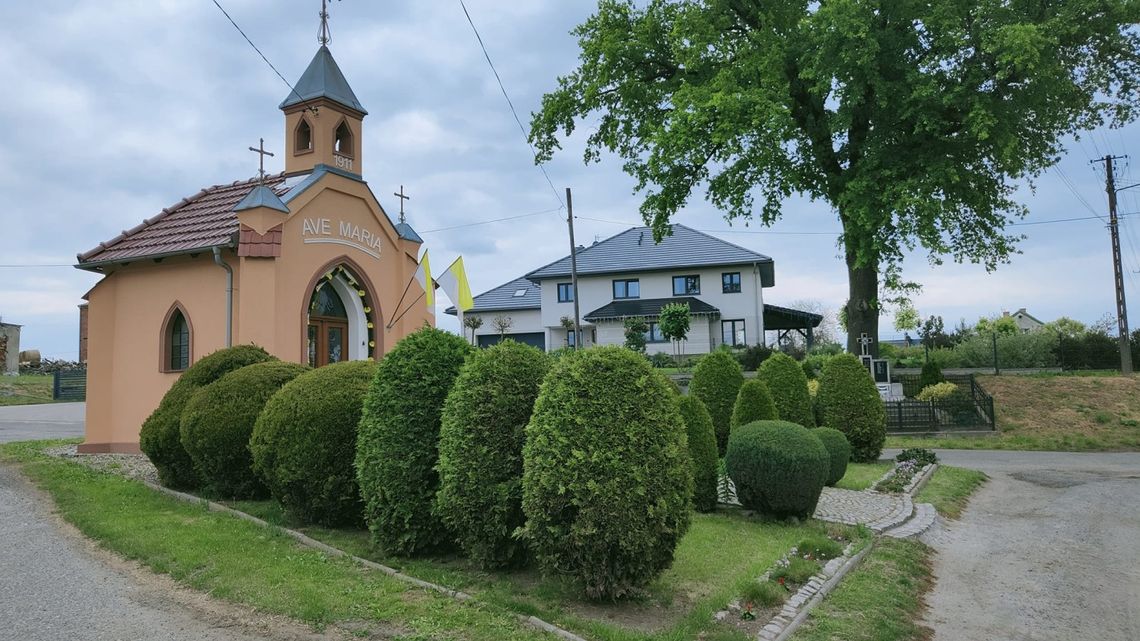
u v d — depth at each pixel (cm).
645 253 4528
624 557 519
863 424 1485
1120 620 607
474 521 588
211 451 859
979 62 1941
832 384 1528
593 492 503
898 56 1989
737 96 1886
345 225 1540
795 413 1402
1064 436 1952
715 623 504
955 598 664
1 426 2055
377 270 1631
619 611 522
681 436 552
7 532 733
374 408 664
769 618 534
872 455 1498
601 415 524
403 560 636
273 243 1302
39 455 1255
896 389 2350
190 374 1000
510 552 593
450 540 659
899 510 974
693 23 2094
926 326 4569
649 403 539
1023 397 2277
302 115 1581
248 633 477
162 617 505
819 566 679
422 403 652
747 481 877
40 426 2055
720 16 2197
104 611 516
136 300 1433
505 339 642
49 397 3284
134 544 662
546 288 4628
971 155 2114
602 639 465
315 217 1455
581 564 523
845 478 1232
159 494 900
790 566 653
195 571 596
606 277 4491
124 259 1392
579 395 534
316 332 1505
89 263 1441
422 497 636
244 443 861
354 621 492
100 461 1193
